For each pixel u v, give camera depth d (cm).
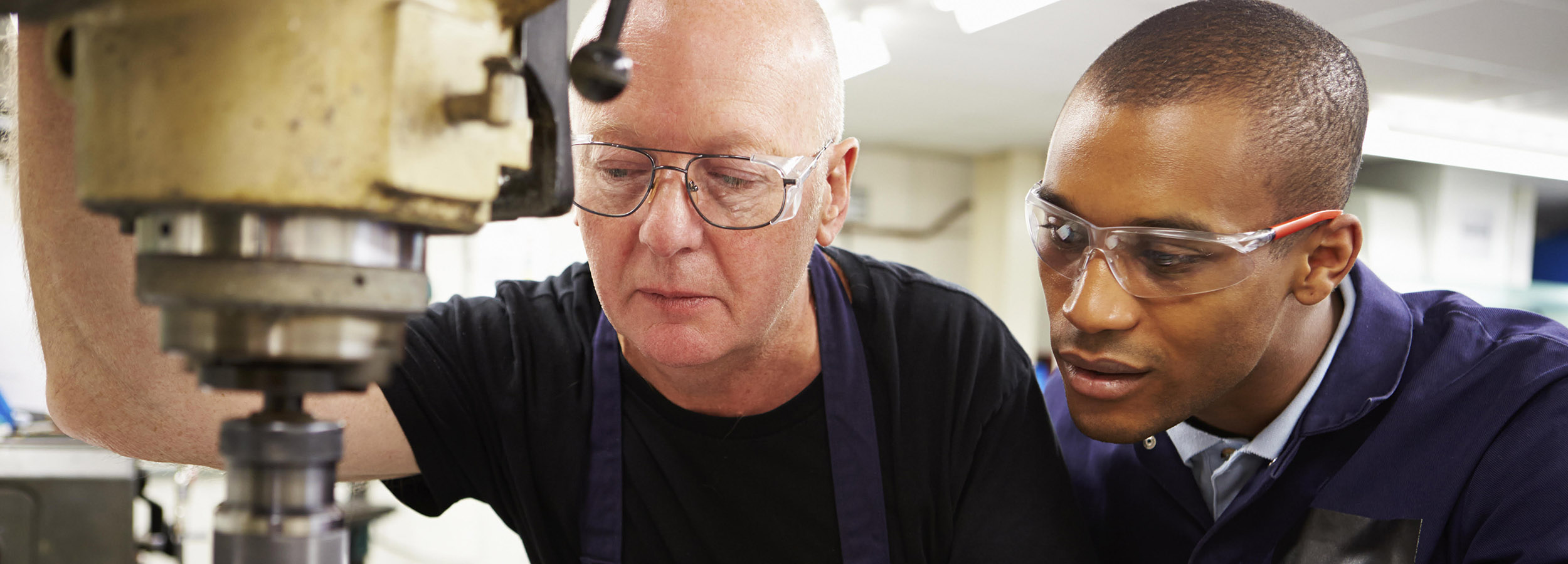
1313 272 95
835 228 104
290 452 46
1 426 198
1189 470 109
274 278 44
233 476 47
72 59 48
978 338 108
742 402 101
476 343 106
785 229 88
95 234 69
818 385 103
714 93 82
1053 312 97
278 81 42
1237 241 85
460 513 503
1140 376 92
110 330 72
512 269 519
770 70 84
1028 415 107
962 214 811
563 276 117
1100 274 88
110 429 78
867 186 771
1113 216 87
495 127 48
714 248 86
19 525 152
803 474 103
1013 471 104
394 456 99
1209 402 94
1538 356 98
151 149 43
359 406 92
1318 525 100
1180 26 89
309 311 45
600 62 46
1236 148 84
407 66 44
